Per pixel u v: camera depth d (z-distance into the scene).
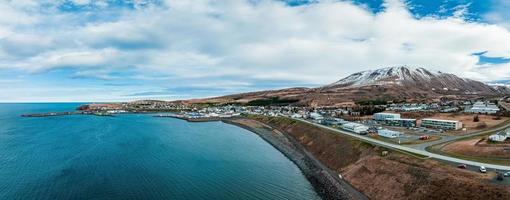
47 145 126.00
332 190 65.81
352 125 121.31
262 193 66.06
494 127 117.56
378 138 98.31
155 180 75.44
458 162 64.38
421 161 66.38
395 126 135.75
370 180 65.81
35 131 177.25
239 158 100.31
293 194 65.44
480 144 77.75
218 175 79.69
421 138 95.69
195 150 114.88
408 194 56.47
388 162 69.12
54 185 71.50
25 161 95.75
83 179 76.19
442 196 51.88
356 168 73.38
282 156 103.62
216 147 121.69
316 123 152.38
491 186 49.22
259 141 138.12
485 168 57.84
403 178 60.62
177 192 66.94
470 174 55.62
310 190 67.94
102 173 81.56
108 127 199.38
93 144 128.62
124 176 78.88
